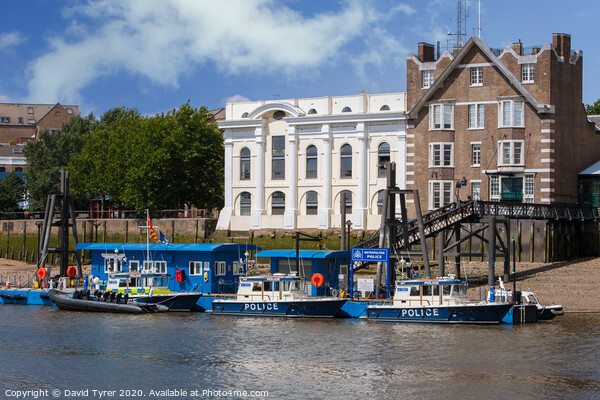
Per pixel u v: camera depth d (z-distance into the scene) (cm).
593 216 7900
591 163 8356
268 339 5094
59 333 5419
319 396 3906
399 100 8669
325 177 8819
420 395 3894
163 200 9825
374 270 7600
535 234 7438
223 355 4700
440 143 8112
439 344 4862
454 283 5553
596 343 4850
